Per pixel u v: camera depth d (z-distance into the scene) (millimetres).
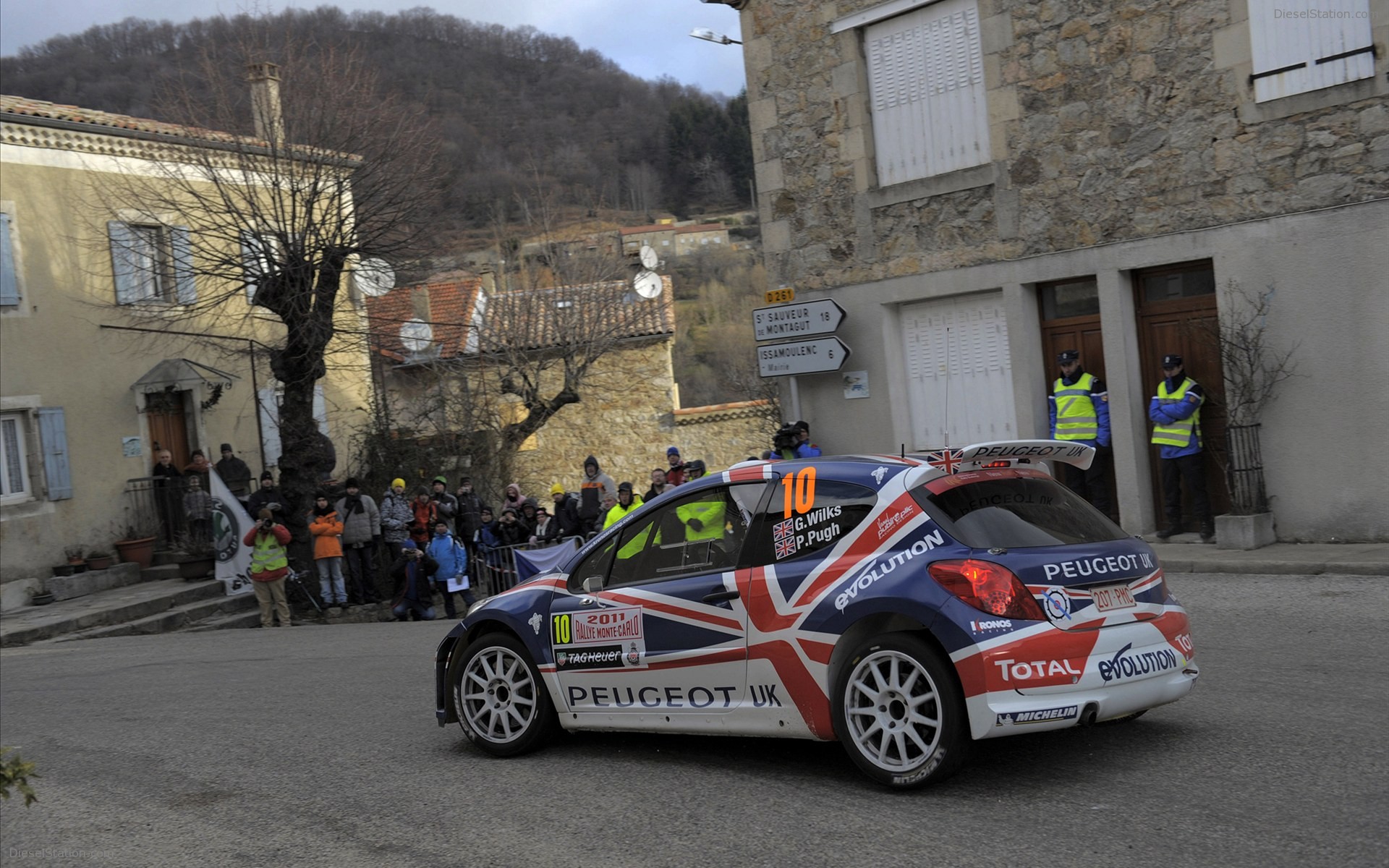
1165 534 12156
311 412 18328
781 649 5719
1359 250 10859
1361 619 8250
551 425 32125
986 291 13609
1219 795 4973
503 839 5258
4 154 18859
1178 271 12320
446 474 22547
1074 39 12516
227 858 5375
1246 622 8531
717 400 43594
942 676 5156
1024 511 5570
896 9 13820
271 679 10508
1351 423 10984
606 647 6367
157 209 19844
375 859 5148
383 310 21469
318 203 17594
